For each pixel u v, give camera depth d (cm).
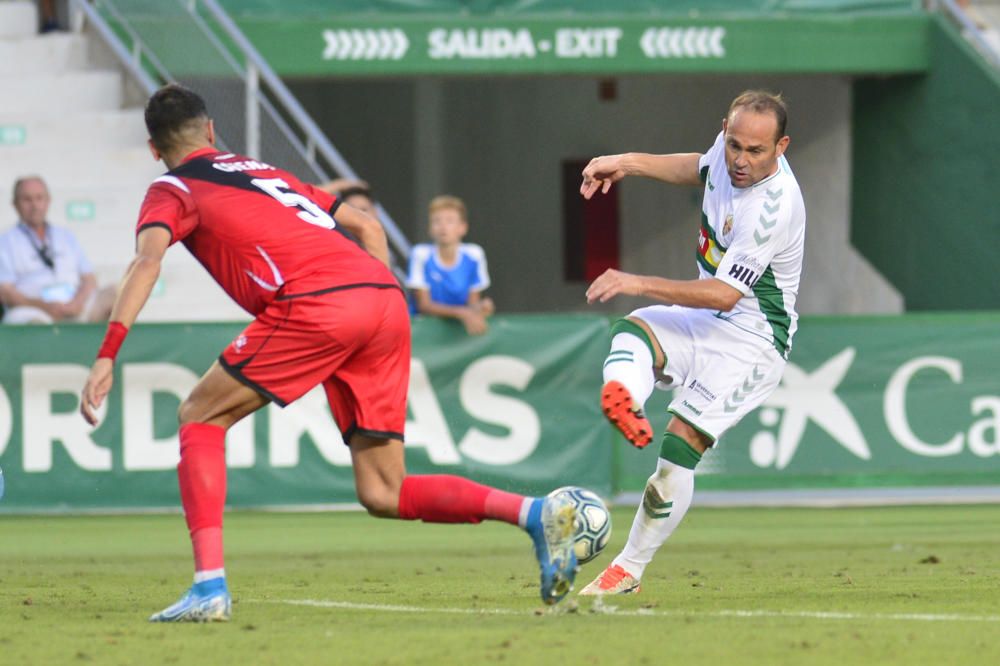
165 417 3428
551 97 6812
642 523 1862
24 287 3791
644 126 6488
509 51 4941
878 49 5141
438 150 7144
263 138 4219
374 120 7294
